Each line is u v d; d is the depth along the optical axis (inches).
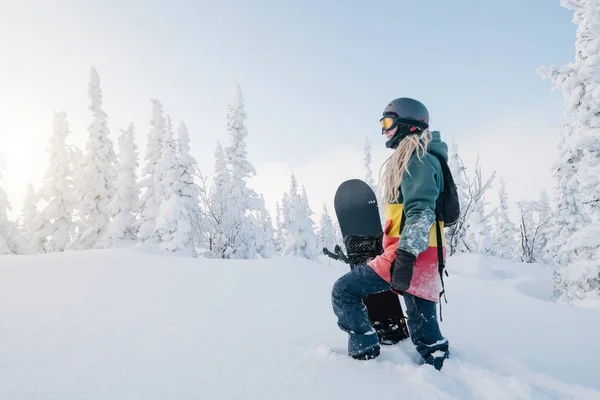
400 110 82.4
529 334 113.0
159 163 831.1
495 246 1315.2
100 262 270.1
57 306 135.5
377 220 88.4
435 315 76.9
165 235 751.1
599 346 101.7
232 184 860.0
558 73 472.7
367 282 75.2
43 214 954.7
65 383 61.1
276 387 59.5
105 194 983.6
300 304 146.0
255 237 805.2
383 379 64.1
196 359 73.7
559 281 421.1
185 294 167.0
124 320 114.0
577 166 465.4
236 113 885.2
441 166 78.1
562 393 66.8
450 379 66.6
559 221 692.1
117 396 55.9
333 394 57.4
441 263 77.1
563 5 472.7
